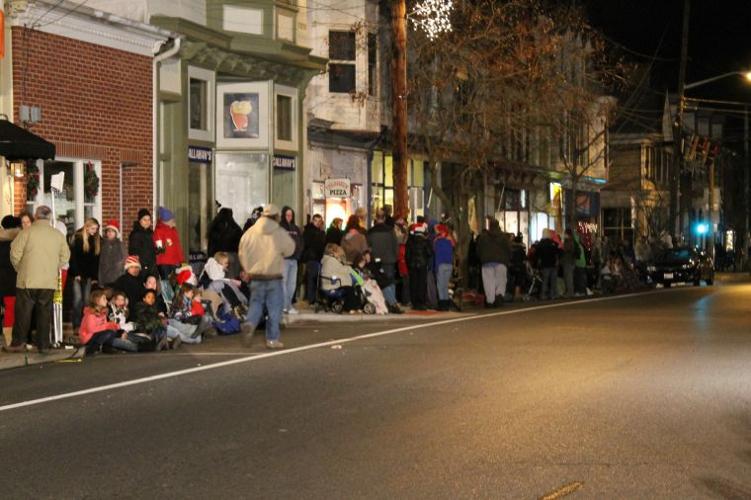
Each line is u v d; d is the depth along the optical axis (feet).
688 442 31.91
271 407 37.83
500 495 26.08
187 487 26.94
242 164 92.48
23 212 55.98
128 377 45.19
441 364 48.55
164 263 67.62
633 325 67.31
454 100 114.11
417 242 79.25
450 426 34.32
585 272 109.81
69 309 65.05
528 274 103.19
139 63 77.41
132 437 32.89
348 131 107.14
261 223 55.62
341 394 40.50
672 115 219.20
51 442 32.22
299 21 96.53
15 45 66.13
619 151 218.59
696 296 101.96
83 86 71.82
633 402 38.47
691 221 229.45
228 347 56.13
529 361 49.44
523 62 112.78
